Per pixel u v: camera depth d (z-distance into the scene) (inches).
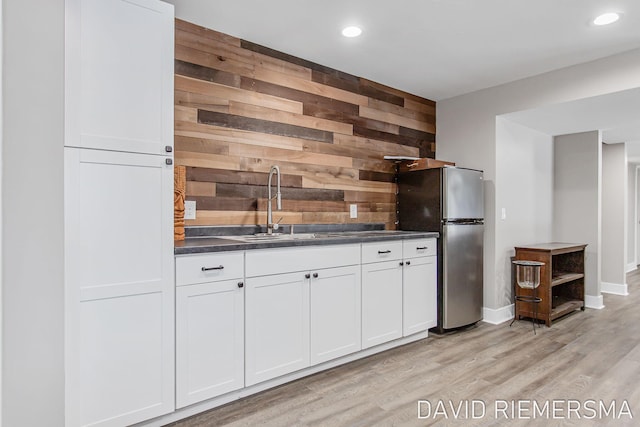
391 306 116.1
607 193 209.5
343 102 134.0
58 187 64.1
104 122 68.0
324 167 128.4
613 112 142.8
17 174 61.0
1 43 58.1
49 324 63.4
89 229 66.6
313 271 96.2
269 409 81.8
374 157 143.9
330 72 130.5
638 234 305.0
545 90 135.2
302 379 96.3
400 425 76.2
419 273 125.4
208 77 103.0
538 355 114.0
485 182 152.3
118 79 69.4
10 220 60.5
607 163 209.6
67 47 64.8
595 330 139.3
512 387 92.9
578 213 182.4
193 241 89.7
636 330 139.4
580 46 113.7
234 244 81.8
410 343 124.2
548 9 93.2
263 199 113.2
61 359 64.4
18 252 61.1
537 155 177.0
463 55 120.4
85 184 66.2
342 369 102.9
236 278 82.5
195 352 77.4
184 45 99.0
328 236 113.6
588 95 124.8
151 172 72.9
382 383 94.7
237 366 83.0
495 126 149.5
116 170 69.2
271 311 88.4
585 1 89.5
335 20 99.0
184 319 76.1
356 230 136.2
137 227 71.2
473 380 96.8
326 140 129.0
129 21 70.7
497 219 150.7
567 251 157.8
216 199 104.0
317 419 78.2
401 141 153.6
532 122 160.2
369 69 132.0
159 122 74.0
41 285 62.8
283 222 117.9
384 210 146.6
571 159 185.2
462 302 136.4
